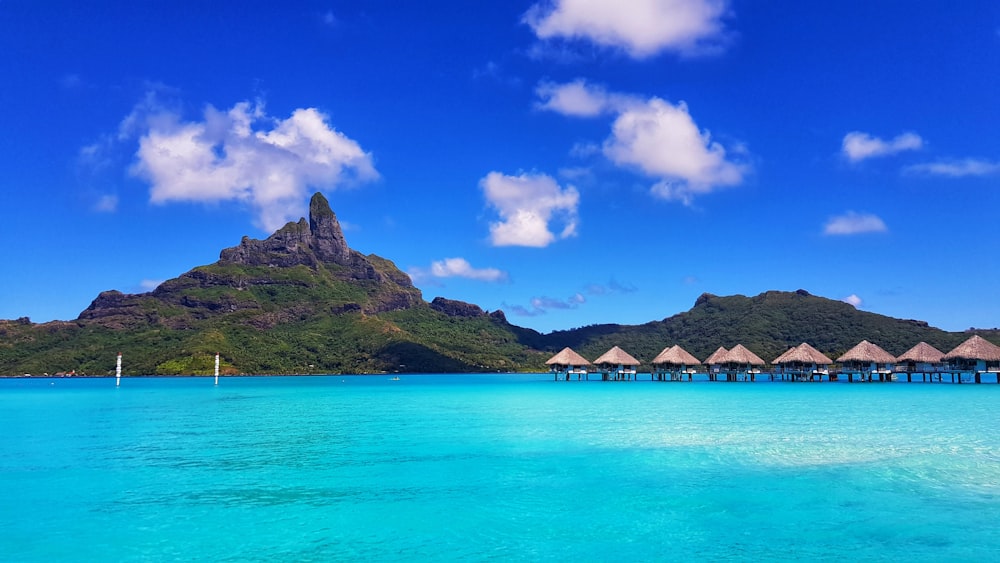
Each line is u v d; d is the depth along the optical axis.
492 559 13.31
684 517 16.03
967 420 34.69
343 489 18.84
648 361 168.00
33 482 19.80
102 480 20.06
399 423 35.50
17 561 13.22
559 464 22.33
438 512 16.48
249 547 14.01
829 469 21.22
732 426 32.53
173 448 26.23
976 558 13.35
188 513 16.42
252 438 29.25
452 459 23.33
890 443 26.27
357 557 13.41
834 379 88.69
